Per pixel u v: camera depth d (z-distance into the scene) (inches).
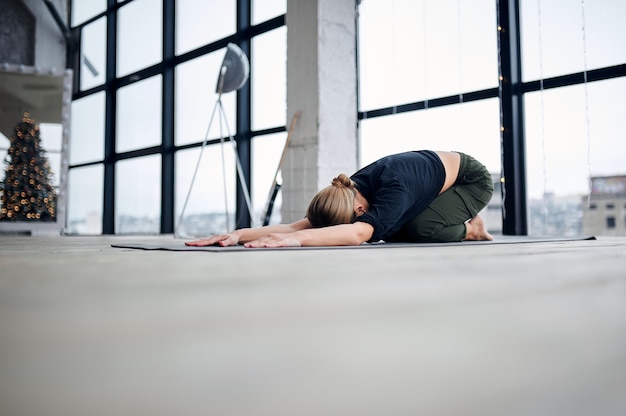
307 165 189.3
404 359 9.3
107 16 318.7
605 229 154.9
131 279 23.1
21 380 7.2
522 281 23.1
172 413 6.1
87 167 337.4
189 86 270.8
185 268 30.8
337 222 74.0
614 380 9.0
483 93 174.9
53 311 13.4
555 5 162.7
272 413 6.3
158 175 287.1
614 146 152.2
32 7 337.4
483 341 11.0
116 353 8.8
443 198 91.0
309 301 16.2
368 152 204.2
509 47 167.2
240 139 239.5
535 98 167.3
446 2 184.5
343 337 10.9
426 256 46.2
